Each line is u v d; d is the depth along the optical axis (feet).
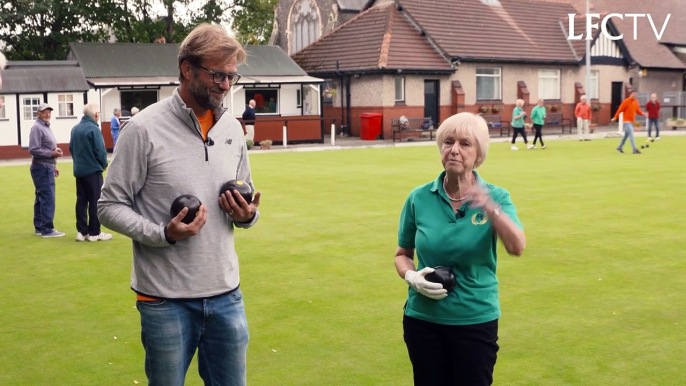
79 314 22.43
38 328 21.06
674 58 155.63
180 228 10.98
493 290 12.11
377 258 29.45
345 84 119.44
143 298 11.60
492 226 11.57
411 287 12.35
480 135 11.81
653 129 128.88
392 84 114.21
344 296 23.97
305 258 29.63
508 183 52.21
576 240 32.17
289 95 110.52
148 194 11.52
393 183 54.03
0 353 18.97
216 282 11.71
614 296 23.36
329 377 17.08
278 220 38.42
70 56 108.99
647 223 36.17
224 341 11.98
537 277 25.82
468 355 11.90
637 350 18.52
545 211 39.99
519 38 132.87
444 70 117.08
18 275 27.50
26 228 37.93
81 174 33.60
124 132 11.44
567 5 149.69
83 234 34.24
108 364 18.16
